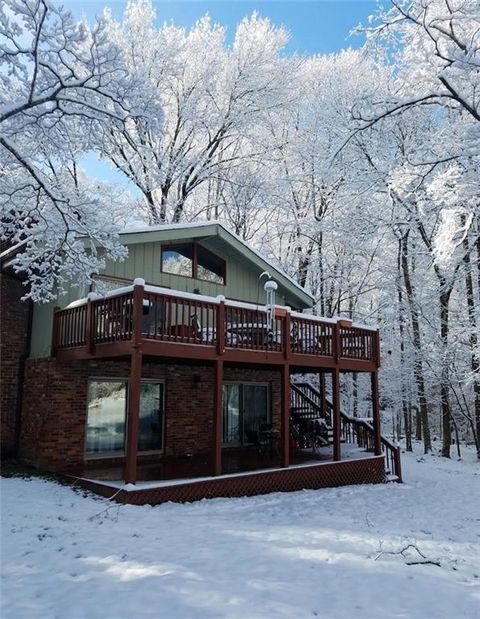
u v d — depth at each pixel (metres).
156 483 7.96
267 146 21.47
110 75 7.92
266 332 10.20
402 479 13.16
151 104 8.40
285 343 10.42
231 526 6.74
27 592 4.25
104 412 10.67
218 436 8.98
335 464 11.11
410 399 21.30
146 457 11.24
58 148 8.92
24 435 10.44
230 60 20.27
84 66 7.80
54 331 10.04
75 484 8.55
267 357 10.06
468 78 9.46
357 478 11.64
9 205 8.95
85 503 7.38
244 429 13.83
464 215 10.60
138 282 8.11
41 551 5.23
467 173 9.34
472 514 9.22
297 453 12.58
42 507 7.00
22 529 5.95
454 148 10.58
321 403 14.73
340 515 8.12
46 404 9.77
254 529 6.66
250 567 5.03
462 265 17.48
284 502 8.84
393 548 6.18
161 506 7.69
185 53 19.75
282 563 5.24
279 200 21.86
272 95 20.36
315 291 23.00
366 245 20.61
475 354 17.25
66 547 5.37
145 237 11.19
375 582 4.91
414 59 9.80
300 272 22.81
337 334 11.70
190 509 7.68
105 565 4.86
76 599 4.11
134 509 7.23
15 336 10.80
